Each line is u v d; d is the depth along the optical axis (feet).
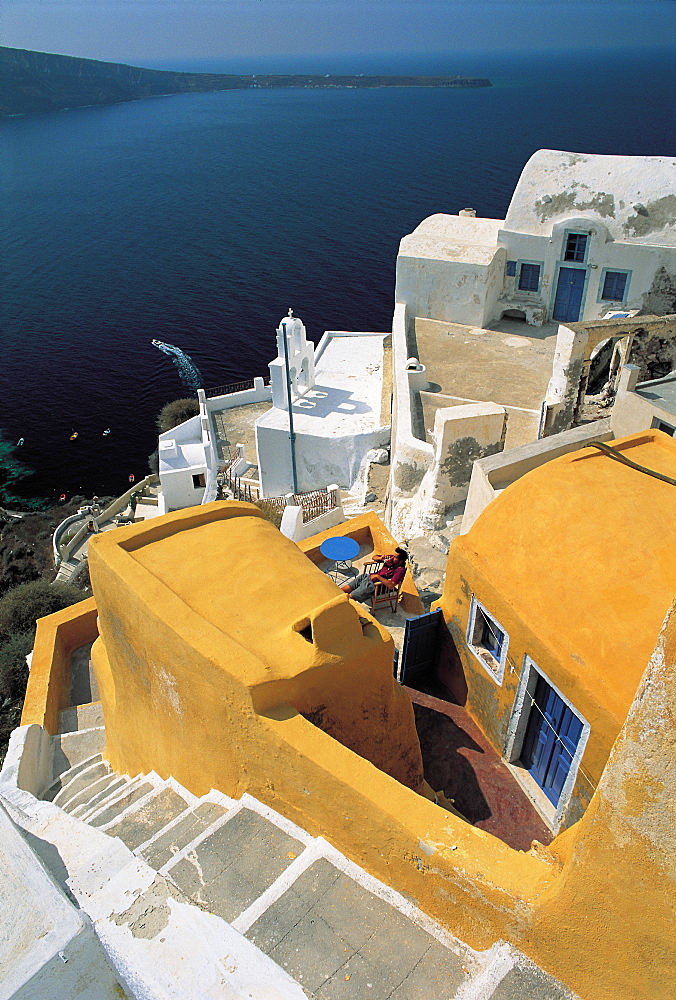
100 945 11.65
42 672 40.78
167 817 24.22
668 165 84.64
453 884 17.17
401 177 538.06
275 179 578.66
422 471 68.03
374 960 16.55
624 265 87.86
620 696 22.25
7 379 253.65
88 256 396.37
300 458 106.32
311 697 22.31
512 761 29.14
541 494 27.40
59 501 188.75
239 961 12.91
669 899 13.12
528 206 91.30
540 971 16.05
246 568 26.76
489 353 89.61
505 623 26.58
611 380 72.84
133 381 250.98
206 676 21.86
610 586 24.02
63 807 29.99
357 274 342.03
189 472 120.16
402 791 18.78
